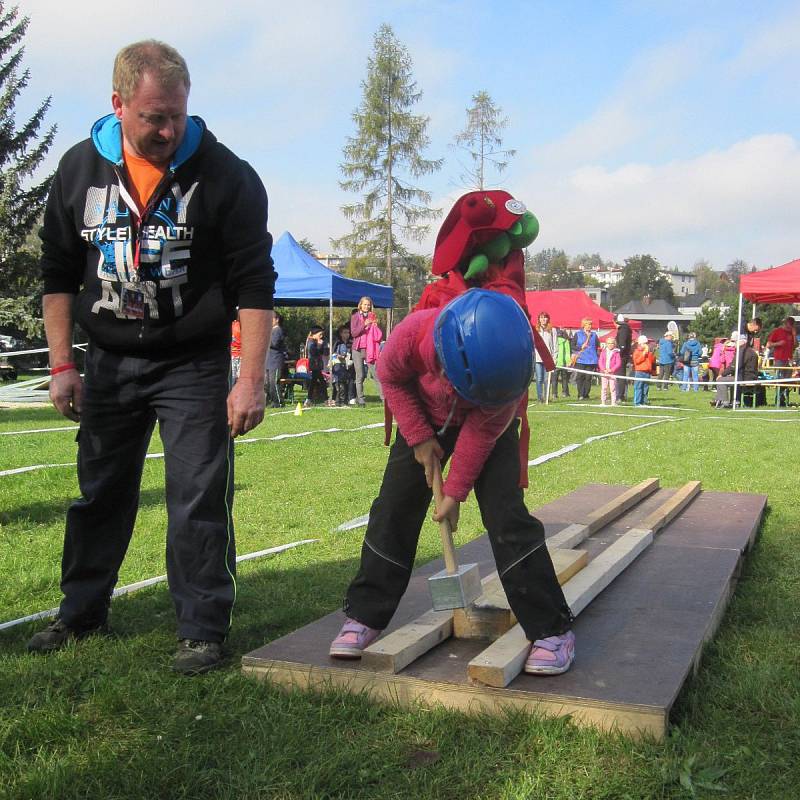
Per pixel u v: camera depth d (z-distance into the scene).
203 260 3.07
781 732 2.56
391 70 42.62
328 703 2.74
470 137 51.06
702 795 2.21
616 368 18.58
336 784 2.27
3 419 14.02
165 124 2.82
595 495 5.89
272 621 3.58
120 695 2.78
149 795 2.23
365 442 10.18
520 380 2.40
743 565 4.56
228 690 2.87
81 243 3.16
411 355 2.64
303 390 22.75
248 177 3.11
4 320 21.73
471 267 2.76
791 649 3.27
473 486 2.86
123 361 3.12
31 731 2.53
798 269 17.80
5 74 24.64
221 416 3.17
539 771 2.30
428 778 2.29
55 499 6.38
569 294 32.16
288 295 17.83
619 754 2.38
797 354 23.06
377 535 2.92
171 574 3.16
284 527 5.60
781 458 8.91
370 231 43.47
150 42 2.85
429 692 2.71
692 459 8.81
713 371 26.20
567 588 3.37
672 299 123.81
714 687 2.88
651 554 4.32
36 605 3.92
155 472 7.61
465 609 3.05
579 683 2.66
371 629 2.92
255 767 2.34
